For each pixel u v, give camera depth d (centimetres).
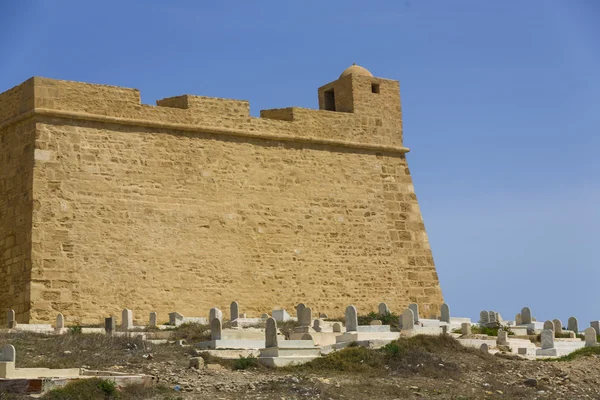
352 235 4472
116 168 3984
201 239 4100
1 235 3906
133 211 3981
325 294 4331
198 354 3050
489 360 3278
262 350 3078
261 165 4312
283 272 4253
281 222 4300
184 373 2825
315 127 4494
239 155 4269
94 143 3966
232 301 4103
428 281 4625
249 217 4231
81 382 2517
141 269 3947
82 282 3819
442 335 3388
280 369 2958
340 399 2675
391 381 2922
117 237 3928
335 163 4512
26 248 3775
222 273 4112
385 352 3166
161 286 3972
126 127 4044
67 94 3947
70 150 3909
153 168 4062
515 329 4134
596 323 4400
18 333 3225
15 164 3922
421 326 3788
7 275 3838
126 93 4062
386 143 4675
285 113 4472
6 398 2423
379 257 4516
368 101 4666
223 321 3897
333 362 3044
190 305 4016
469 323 4131
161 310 3950
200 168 4166
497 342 3666
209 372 2859
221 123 4247
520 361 3353
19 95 3962
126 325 3641
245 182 4256
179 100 4228
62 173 3875
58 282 3772
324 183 4459
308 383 2781
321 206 4425
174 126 4128
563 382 3136
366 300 4428
